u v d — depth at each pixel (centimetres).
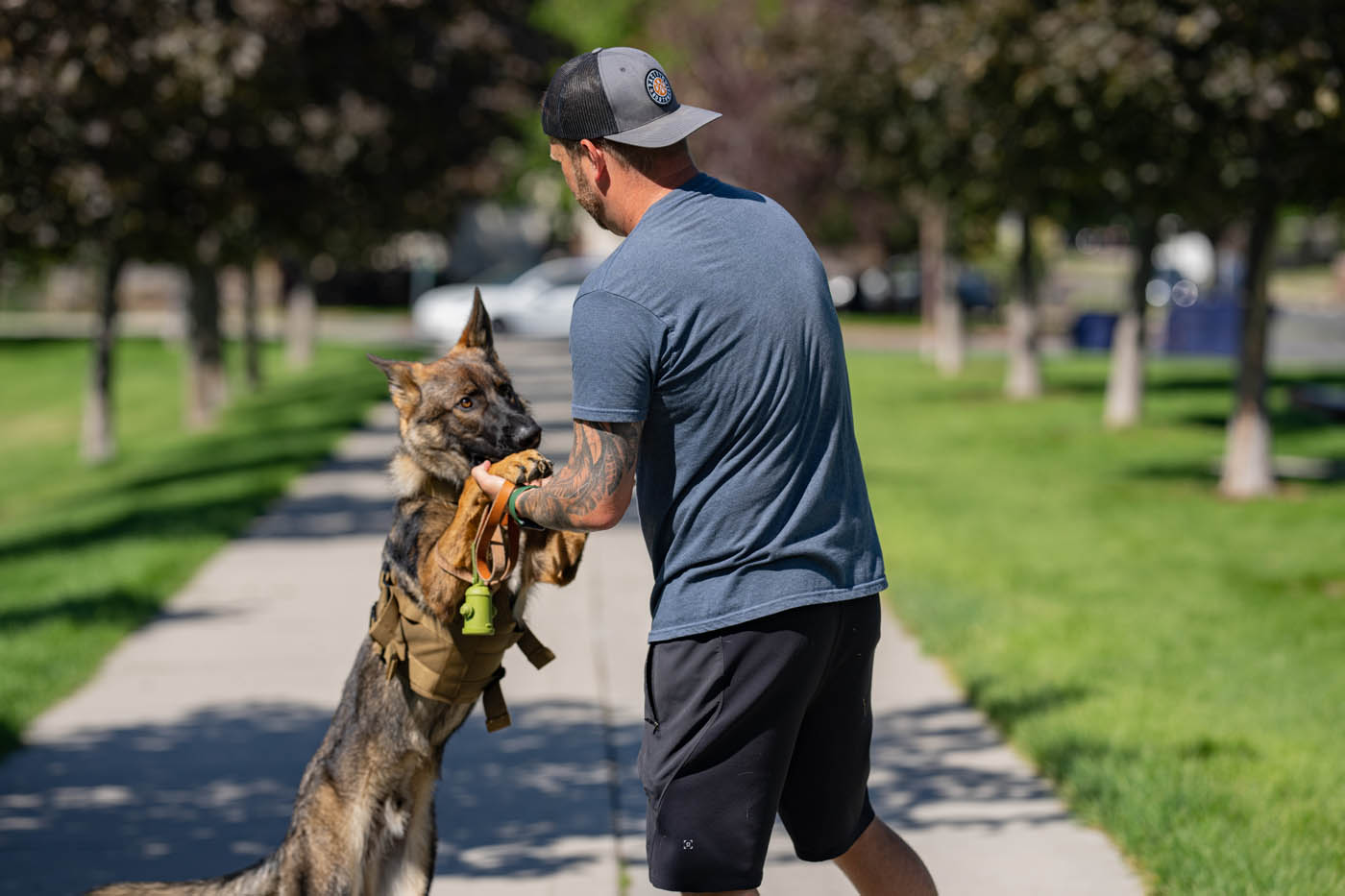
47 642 817
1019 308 2352
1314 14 1098
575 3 4619
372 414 2105
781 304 299
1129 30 1155
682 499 301
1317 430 1950
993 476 1514
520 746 639
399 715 354
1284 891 439
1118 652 775
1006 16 1220
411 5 1692
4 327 4028
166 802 576
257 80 1337
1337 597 933
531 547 345
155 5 1122
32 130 1215
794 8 2266
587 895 477
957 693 714
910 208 3106
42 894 485
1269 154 1266
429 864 374
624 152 307
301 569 1059
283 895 360
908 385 2555
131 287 4856
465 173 2209
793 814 331
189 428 2153
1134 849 498
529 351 3053
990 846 512
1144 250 1927
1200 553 1092
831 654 311
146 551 1109
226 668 780
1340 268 6225
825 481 305
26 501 1723
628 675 753
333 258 2697
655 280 294
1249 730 626
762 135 3475
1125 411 1955
